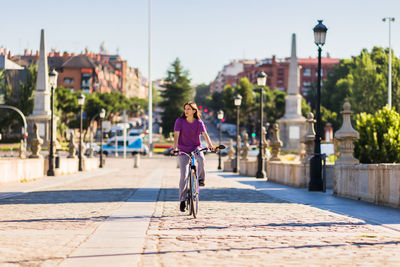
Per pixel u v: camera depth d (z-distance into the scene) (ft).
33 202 48.80
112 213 38.32
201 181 36.70
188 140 36.09
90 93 544.62
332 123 403.54
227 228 30.66
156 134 586.45
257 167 117.80
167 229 30.09
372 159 69.72
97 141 418.51
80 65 559.79
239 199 53.16
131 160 266.77
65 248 23.77
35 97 235.40
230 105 528.22
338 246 24.76
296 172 76.13
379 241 26.23
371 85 306.55
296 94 238.07
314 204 47.62
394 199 43.78
